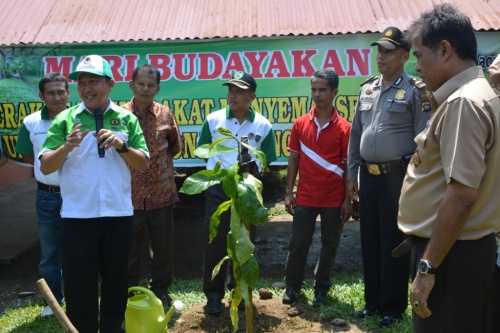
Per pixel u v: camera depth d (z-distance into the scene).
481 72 2.69
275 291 5.45
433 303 2.70
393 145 4.38
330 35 6.11
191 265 6.66
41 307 5.30
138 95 4.93
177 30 6.29
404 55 4.39
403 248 2.84
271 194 10.09
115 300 3.93
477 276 2.63
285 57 6.20
